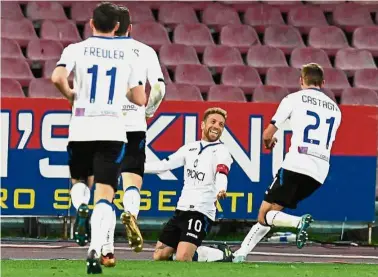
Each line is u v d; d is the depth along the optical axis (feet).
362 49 156.87
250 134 114.21
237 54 153.38
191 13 160.76
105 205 66.03
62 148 112.57
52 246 107.14
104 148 66.49
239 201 114.42
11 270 74.59
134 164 84.58
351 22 164.55
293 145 92.99
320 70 94.17
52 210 113.19
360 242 118.62
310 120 92.53
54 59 148.66
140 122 85.05
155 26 154.81
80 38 152.97
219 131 92.84
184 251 90.63
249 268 81.56
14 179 112.37
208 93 144.25
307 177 92.27
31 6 156.97
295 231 121.80
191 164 92.43
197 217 91.40
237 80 148.87
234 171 114.32
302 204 116.37
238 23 161.58
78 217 67.10
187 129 113.09
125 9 78.07
